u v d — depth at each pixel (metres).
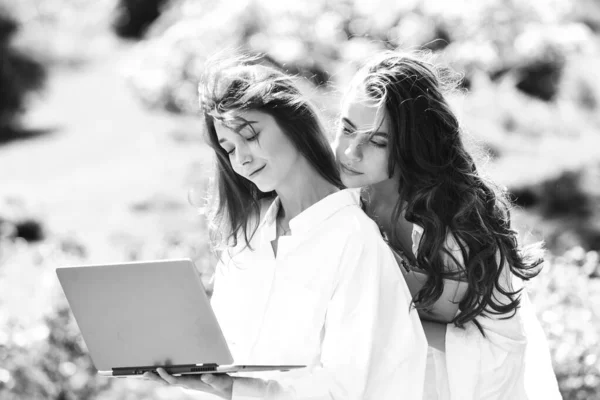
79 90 21.97
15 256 7.28
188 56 15.75
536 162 11.95
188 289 3.05
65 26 24.17
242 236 3.67
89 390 5.98
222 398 3.57
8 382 5.62
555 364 5.28
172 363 3.18
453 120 3.65
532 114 12.55
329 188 3.59
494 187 3.86
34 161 17.69
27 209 13.70
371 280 3.32
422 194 3.57
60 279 3.17
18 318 5.90
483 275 3.59
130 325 3.16
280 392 3.23
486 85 12.54
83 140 18.44
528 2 13.05
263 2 12.60
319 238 3.43
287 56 11.52
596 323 5.77
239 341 3.56
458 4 12.11
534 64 13.05
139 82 17.03
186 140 16.77
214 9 14.91
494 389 3.63
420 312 3.76
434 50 11.99
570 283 6.12
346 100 3.63
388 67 3.61
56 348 5.92
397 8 12.05
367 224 3.41
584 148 12.25
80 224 13.61
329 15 12.05
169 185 14.64
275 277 3.46
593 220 11.67
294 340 3.40
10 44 20.50
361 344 3.28
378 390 3.31
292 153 3.47
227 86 3.41
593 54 13.80
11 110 20.16
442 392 3.57
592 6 16.83
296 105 3.46
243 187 3.64
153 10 25.38
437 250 3.57
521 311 3.98
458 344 3.61
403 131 3.53
